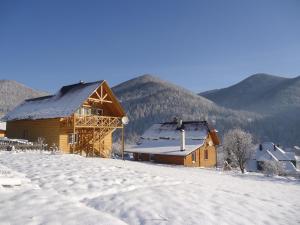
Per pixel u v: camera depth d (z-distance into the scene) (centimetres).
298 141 13225
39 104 3297
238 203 1041
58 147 2733
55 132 2780
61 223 677
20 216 696
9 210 728
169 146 4059
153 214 805
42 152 2170
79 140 3003
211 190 1233
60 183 1045
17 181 945
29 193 877
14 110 3559
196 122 4369
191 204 937
